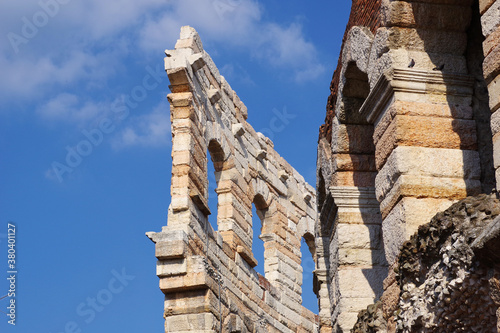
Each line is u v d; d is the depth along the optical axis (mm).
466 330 17469
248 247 37875
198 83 34438
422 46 21188
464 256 16609
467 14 21312
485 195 17297
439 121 20734
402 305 19438
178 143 32188
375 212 25734
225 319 32438
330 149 27672
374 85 21688
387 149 20969
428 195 20188
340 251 25281
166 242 30453
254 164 40562
